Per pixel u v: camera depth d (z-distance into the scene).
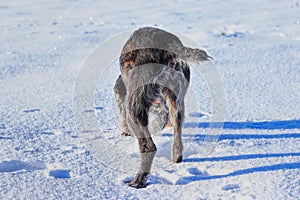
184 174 5.20
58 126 6.92
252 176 5.03
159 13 17.69
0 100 8.33
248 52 11.73
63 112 7.61
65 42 13.45
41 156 5.75
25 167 5.50
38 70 10.56
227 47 12.27
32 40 13.77
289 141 6.11
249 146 5.97
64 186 4.91
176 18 16.50
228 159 5.56
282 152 5.71
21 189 4.83
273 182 4.85
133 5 19.94
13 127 6.83
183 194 4.69
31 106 7.96
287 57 11.19
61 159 5.66
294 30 14.17
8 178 5.09
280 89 8.73
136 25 15.45
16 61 11.33
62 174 5.27
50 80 9.73
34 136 6.46
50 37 14.18
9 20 17.14
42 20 17.11
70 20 16.98
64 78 9.88
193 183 4.94
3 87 9.23
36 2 21.67
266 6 18.59
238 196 4.58
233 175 5.09
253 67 10.35
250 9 18.02
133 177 5.18
